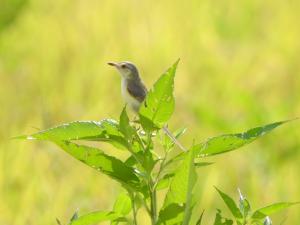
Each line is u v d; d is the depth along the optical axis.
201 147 5.17
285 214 12.24
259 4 22.70
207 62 18.67
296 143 15.32
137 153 5.23
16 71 17.92
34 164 13.23
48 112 15.63
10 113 15.76
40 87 16.89
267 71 18.28
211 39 20.19
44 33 19.80
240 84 17.80
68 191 12.45
